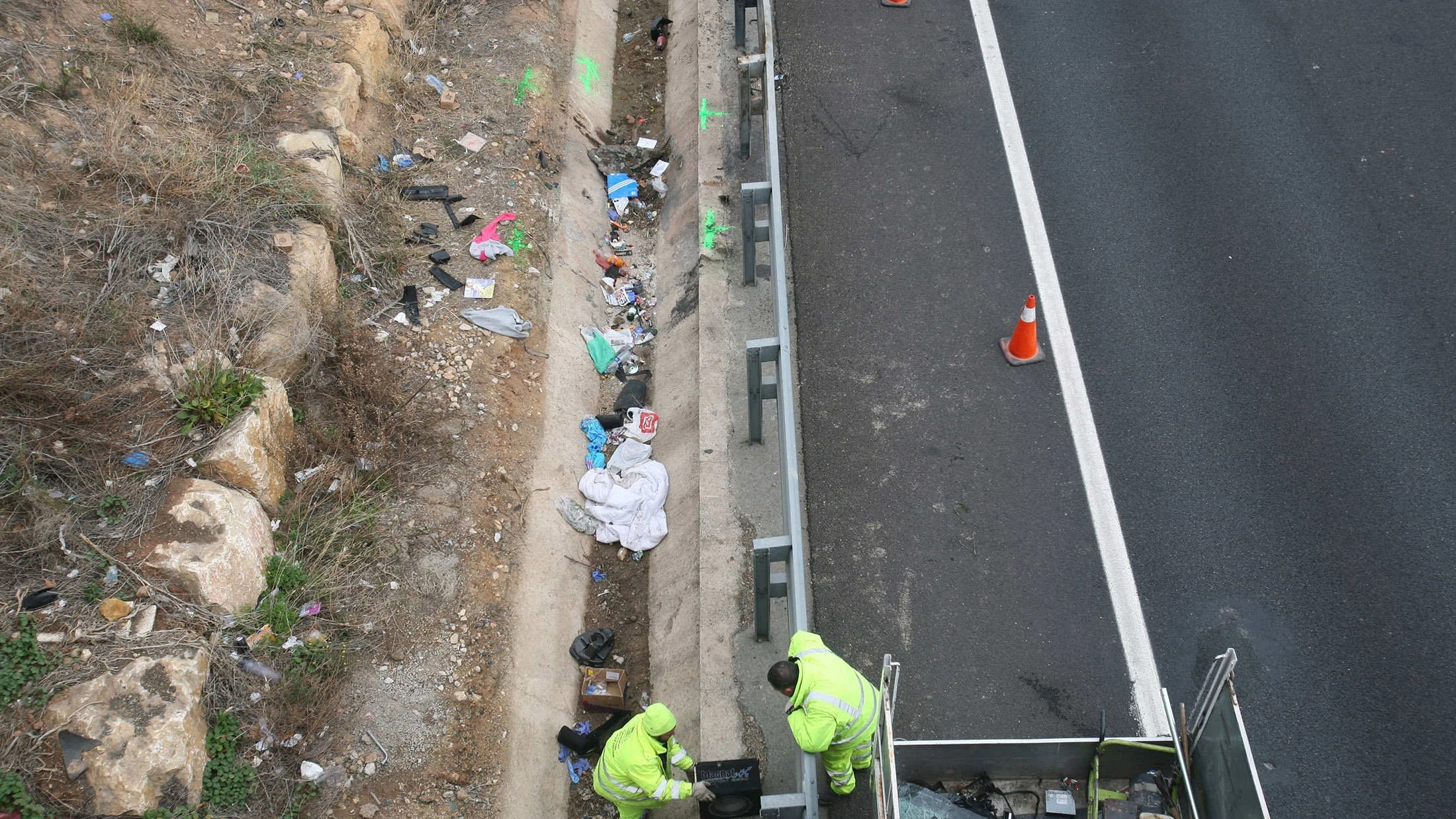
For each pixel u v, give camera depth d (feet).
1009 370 25.81
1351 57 32.53
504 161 29.84
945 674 21.02
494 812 19.24
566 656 22.90
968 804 18.74
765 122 28.48
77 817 15.78
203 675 17.69
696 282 28.73
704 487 24.20
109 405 19.57
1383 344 25.57
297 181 24.63
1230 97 31.63
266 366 21.70
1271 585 21.85
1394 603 21.42
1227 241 27.99
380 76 30.09
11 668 16.49
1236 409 24.67
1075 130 31.09
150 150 23.49
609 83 36.50
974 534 23.03
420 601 21.02
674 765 18.70
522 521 23.57
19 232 20.61
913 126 31.53
